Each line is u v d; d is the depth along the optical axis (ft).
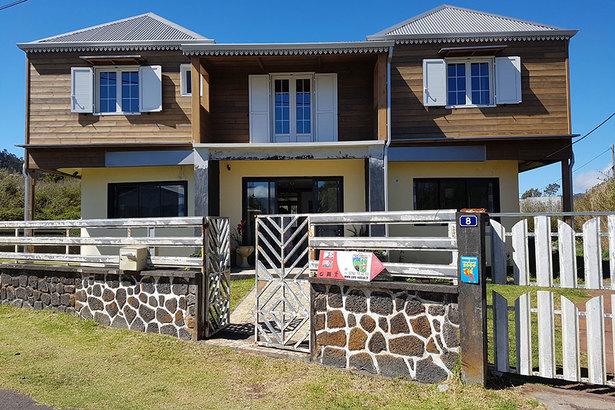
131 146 34.17
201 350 15.33
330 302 13.88
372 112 35.83
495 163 35.73
